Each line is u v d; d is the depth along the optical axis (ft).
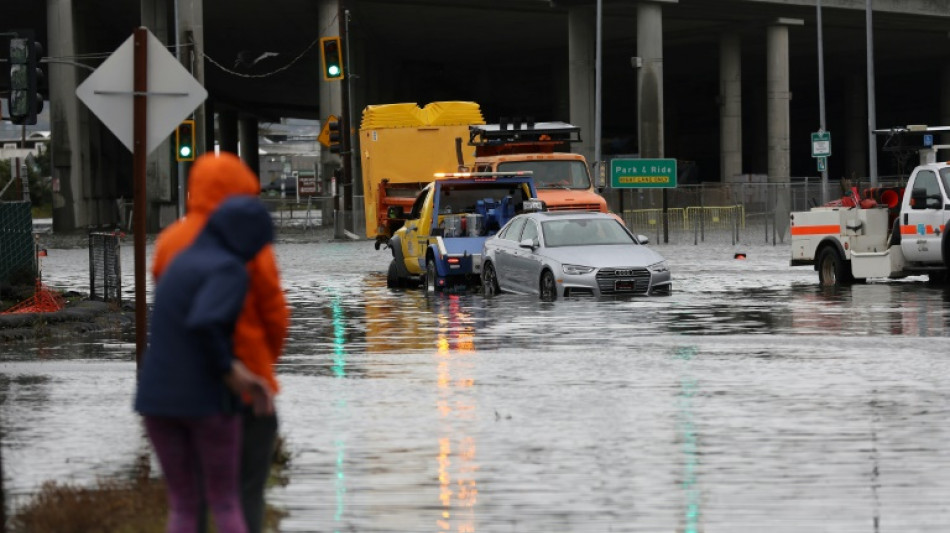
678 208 493.77
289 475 81.30
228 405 52.44
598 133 457.27
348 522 69.87
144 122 100.83
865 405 105.50
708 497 75.10
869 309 192.24
